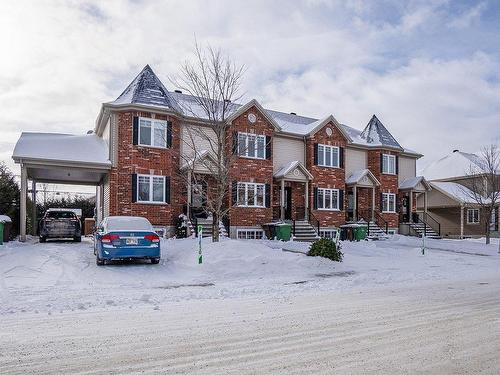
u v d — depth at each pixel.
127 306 8.27
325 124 29.31
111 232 13.70
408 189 33.81
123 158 22.05
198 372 4.68
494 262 19.42
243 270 13.65
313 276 13.33
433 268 16.39
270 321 7.13
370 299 9.38
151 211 22.38
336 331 6.52
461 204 36.50
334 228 29.27
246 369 4.79
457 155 44.25
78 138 25.17
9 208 24.97
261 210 25.84
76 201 36.84
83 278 11.98
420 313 7.88
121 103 22.12
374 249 22.47
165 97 23.44
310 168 28.48
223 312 7.82
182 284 11.29
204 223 23.19
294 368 4.84
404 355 5.36
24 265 13.46
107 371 4.67
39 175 26.38
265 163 26.17
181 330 6.47
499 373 4.75
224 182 18.36
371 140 33.38
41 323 6.82
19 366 4.81
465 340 6.08
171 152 23.02
